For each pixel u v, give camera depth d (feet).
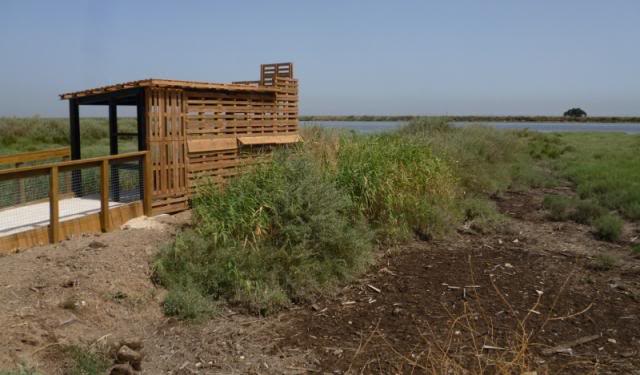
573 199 40.42
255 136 33.86
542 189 50.47
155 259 22.26
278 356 17.37
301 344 18.22
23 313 16.72
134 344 16.67
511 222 36.09
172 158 28.63
